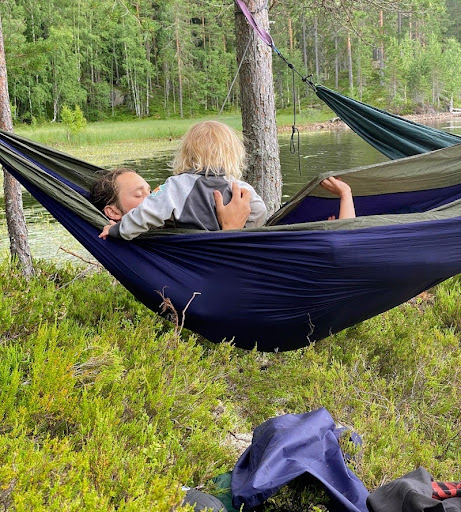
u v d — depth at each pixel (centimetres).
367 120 455
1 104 462
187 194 299
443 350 428
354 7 737
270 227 292
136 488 202
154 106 7494
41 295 355
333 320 332
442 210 299
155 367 307
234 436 307
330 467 246
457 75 6756
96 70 7488
